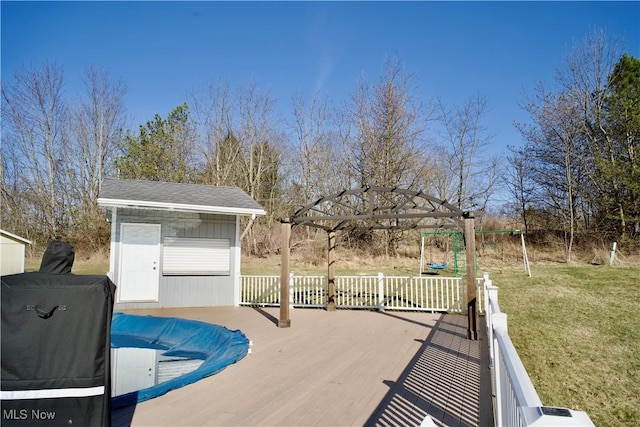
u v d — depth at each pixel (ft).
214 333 24.13
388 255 73.61
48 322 8.22
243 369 16.75
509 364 6.66
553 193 74.59
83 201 77.30
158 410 12.35
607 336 23.39
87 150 79.00
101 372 8.42
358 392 13.93
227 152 86.43
